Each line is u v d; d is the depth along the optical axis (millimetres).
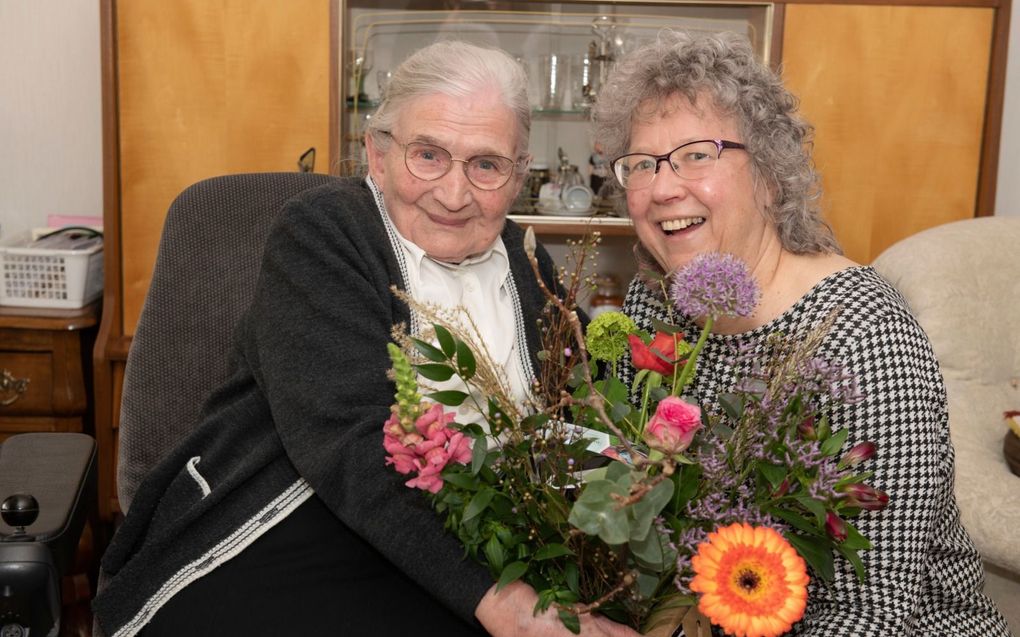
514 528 1031
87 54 2951
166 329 1552
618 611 1041
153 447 1535
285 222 1288
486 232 1373
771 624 783
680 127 1244
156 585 1268
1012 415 1869
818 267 1266
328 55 2547
